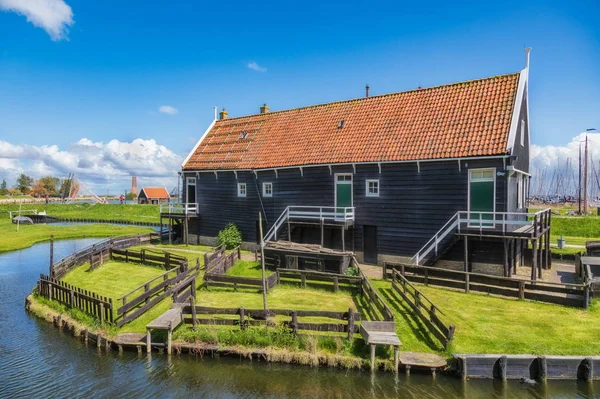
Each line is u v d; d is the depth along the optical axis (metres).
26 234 39.91
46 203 77.62
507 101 18.84
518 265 20.69
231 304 15.59
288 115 27.53
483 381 10.61
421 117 20.98
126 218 58.75
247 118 30.16
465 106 20.02
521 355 10.76
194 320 13.26
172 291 15.49
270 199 24.73
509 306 14.48
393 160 19.67
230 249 25.88
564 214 45.84
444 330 11.50
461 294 15.95
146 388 10.77
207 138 30.66
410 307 14.61
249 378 11.16
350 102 25.11
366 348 11.72
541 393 10.12
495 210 17.64
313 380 10.97
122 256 24.06
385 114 22.58
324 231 22.53
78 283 19.61
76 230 43.72
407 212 19.88
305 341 12.04
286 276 18.81
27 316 16.36
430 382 10.62
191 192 29.56
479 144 17.86
